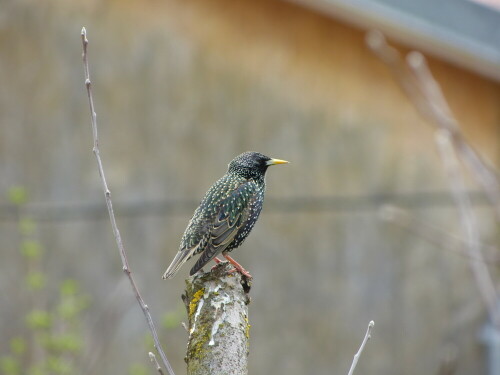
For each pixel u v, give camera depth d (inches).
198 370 229.5
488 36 512.7
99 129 559.5
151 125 558.6
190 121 558.3
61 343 498.0
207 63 556.4
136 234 559.8
